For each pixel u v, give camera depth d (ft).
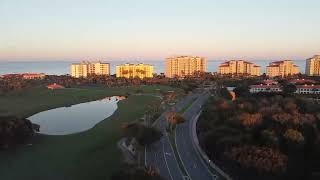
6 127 419.13
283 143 359.66
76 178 322.96
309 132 383.24
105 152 386.52
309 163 335.26
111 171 326.03
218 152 355.36
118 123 561.43
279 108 464.65
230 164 328.70
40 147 423.23
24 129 443.73
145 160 355.56
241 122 411.13
